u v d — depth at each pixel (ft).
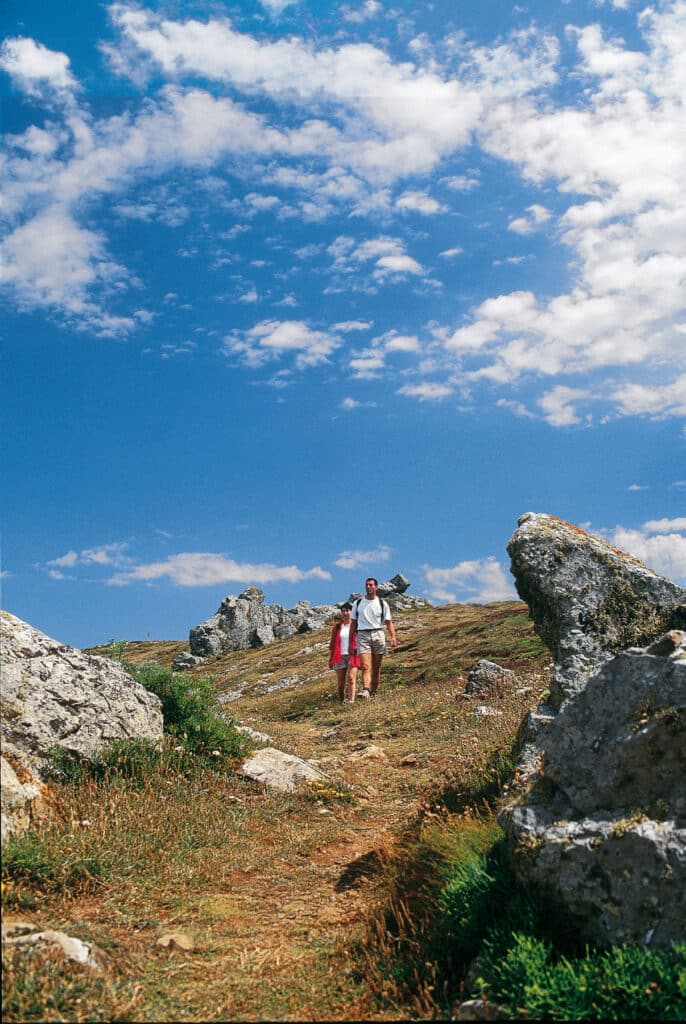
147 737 35.68
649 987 13.17
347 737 61.67
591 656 24.54
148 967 17.63
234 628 204.33
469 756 37.70
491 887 17.87
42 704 31.65
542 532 27.66
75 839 24.03
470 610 187.73
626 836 15.30
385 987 16.74
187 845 27.07
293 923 21.84
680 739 15.64
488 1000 14.61
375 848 27.96
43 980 14.89
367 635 88.63
